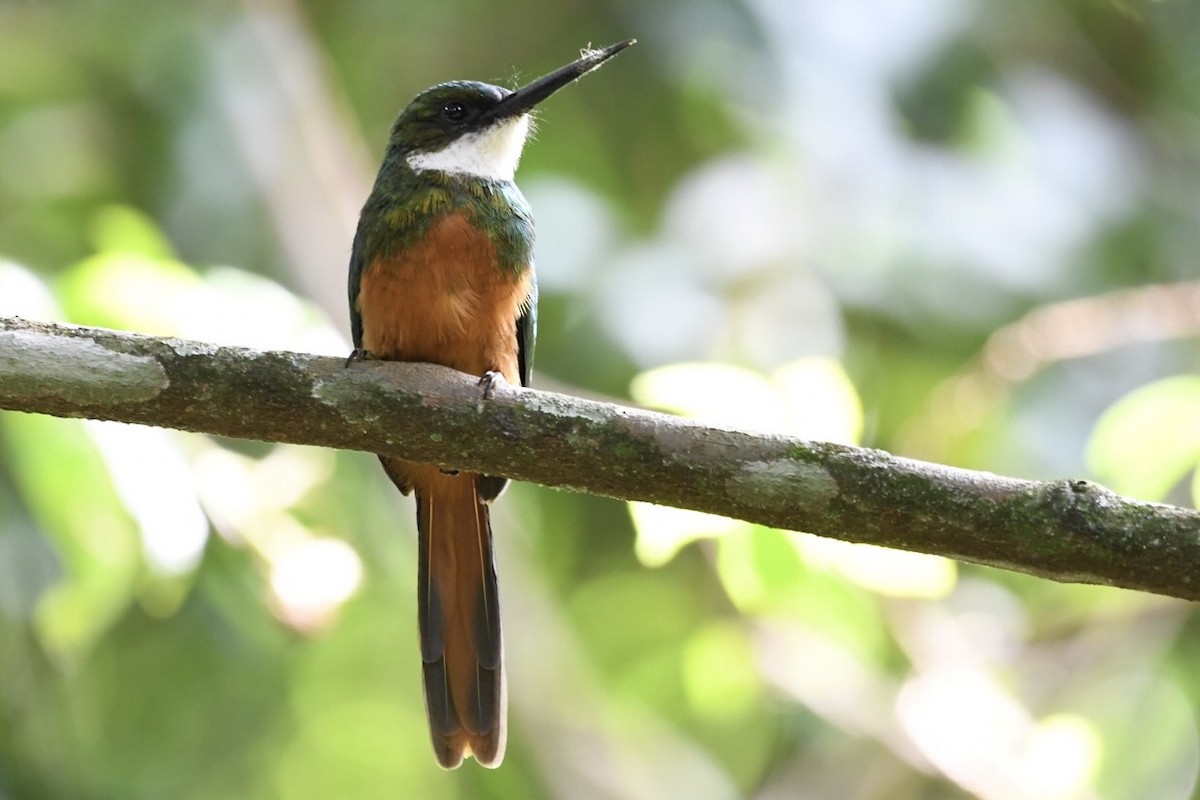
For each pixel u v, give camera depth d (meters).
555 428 5.08
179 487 7.30
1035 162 10.98
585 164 11.63
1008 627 10.11
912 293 10.48
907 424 10.32
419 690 11.45
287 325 7.76
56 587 7.91
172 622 9.94
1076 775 8.83
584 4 11.81
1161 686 10.05
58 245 10.85
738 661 9.77
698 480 5.02
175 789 10.34
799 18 10.79
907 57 10.80
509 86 9.90
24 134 11.55
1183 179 11.83
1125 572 4.79
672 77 11.06
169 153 11.09
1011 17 11.65
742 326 10.13
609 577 12.14
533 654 10.16
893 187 10.60
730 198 10.59
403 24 12.11
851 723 9.47
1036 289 10.51
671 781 10.89
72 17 11.77
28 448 7.16
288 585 7.55
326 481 9.08
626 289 10.27
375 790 11.41
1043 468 9.98
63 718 10.02
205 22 11.38
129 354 5.09
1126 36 12.43
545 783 9.85
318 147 11.27
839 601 8.46
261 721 10.80
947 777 9.01
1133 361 10.38
